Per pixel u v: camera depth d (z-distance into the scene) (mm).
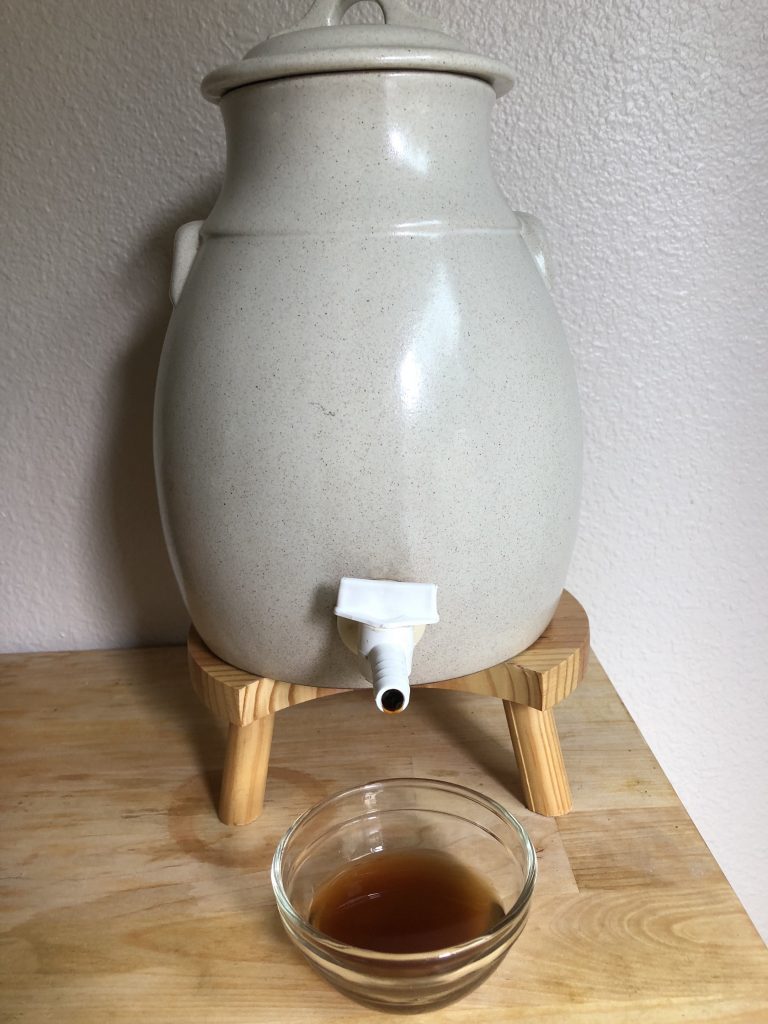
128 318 658
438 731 619
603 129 611
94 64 598
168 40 591
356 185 428
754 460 694
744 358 667
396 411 414
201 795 564
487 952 377
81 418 684
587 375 669
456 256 431
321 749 601
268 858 506
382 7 483
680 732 781
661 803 537
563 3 583
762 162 620
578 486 484
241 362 430
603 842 504
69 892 484
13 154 618
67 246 641
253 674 497
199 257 478
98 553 726
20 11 586
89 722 645
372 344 415
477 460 425
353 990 383
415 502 422
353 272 421
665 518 708
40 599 740
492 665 491
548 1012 402
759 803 808
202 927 458
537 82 601
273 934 453
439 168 439
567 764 576
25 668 722
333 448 417
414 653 460
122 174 623
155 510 709
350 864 457
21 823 541
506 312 439
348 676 471
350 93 421
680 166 621
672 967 422
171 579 732
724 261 643
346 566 433
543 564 467
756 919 855
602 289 647
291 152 435
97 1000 417
